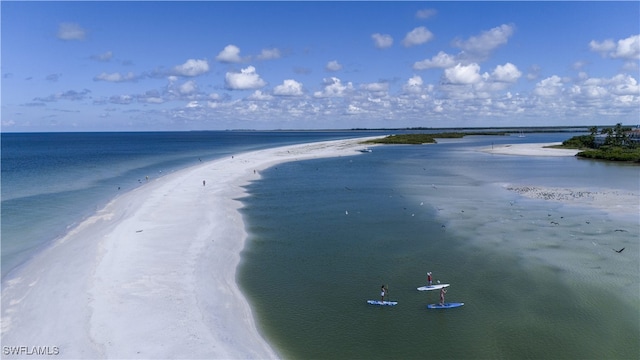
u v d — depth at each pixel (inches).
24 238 1493.6
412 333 927.0
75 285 1094.4
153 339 858.8
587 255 1341.0
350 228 1692.9
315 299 1079.0
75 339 855.7
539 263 1285.7
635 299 1050.7
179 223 1688.0
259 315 994.7
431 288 1130.0
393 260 1339.8
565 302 1045.2
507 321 967.0
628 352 849.5
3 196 2245.3
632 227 1622.8
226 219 1781.5
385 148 6131.9
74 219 1765.5
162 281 1131.9
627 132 5777.6
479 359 835.4
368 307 1038.4
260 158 4488.2
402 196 2309.3
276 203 2149.4
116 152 5836.6
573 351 855.7
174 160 4456.2
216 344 854.5
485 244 1466.5
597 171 3233.3
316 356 842.2
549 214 1839.3
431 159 4370.1
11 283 1113.4
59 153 5610.2
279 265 1300.4
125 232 1546.5
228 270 1244.5
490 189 2468.0
